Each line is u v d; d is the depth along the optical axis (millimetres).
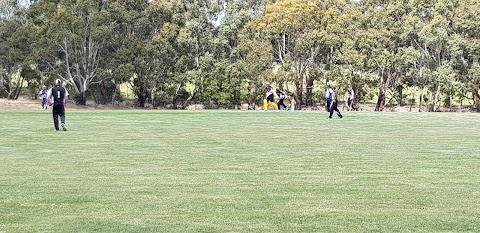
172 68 81250
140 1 81438
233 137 27453
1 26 84562
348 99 69250
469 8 77062
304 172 16406
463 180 15047
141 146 23297
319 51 82875
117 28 80500
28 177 15461
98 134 28844
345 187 14023
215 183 14555
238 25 86500
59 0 77688
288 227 10172
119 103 84125
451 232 9859
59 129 31734
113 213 11227
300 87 82312
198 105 84438
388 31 79688
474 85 78875
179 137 27375
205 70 82188
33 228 10109
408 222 10539
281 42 83500
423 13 82125
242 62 81500
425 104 87250
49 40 73750
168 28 80688
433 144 24422
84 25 77250
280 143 24688
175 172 16359
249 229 10031
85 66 78125
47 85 76875
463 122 40438
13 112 51312
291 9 79500
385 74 82438
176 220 10672
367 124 37219
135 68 78438
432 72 79188
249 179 15172
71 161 18672
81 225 10312
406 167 17438
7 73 84125
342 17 80812
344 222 10539
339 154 20750
